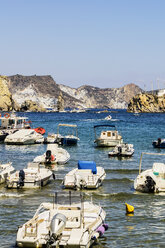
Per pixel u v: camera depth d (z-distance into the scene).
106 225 16.36
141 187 23.62
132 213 18.98
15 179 24.23
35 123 110.38
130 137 63.03
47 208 16.80
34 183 24.14
